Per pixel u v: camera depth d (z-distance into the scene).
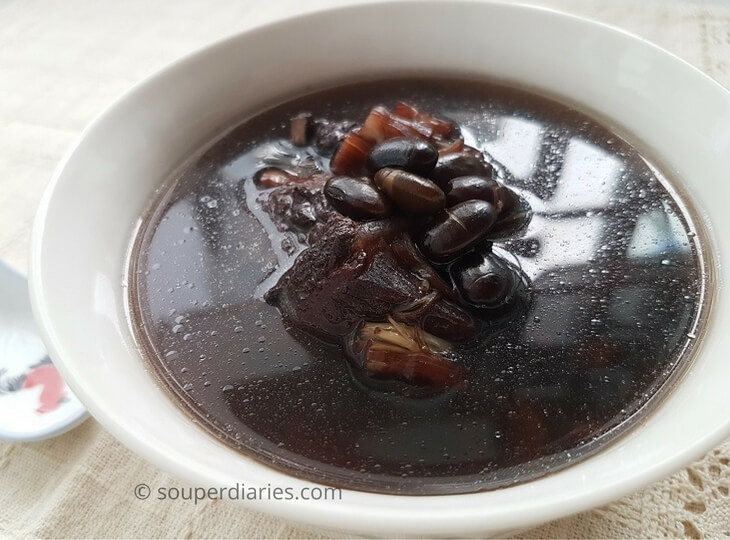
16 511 0.12
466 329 0.12
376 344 0.11
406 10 0.16
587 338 0.12
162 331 0.12
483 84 0.17
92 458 0.13
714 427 0.09
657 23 0.21
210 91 0.16
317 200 0.14
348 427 0.11
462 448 0.11
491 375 0.12
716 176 0.13
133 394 0.10
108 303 0.12
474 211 0.12
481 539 0.09
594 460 0.10
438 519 0.08
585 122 0.16
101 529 0.12
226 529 0.12
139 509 0.12
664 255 0.13
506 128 0.16
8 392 0.14
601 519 0.11
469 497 0.09
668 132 0.14
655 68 0.15
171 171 0.15
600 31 0.15
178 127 0.15
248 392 0.12
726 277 0.12
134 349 0.12
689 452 0.09
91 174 0.13
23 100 0.21
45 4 0.25
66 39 0.23
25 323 0.15
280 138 0.16
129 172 0.14
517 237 0.13
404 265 0.12
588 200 0.14
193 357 0.12
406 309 0.12
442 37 0.17
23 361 0.14
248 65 0.16
